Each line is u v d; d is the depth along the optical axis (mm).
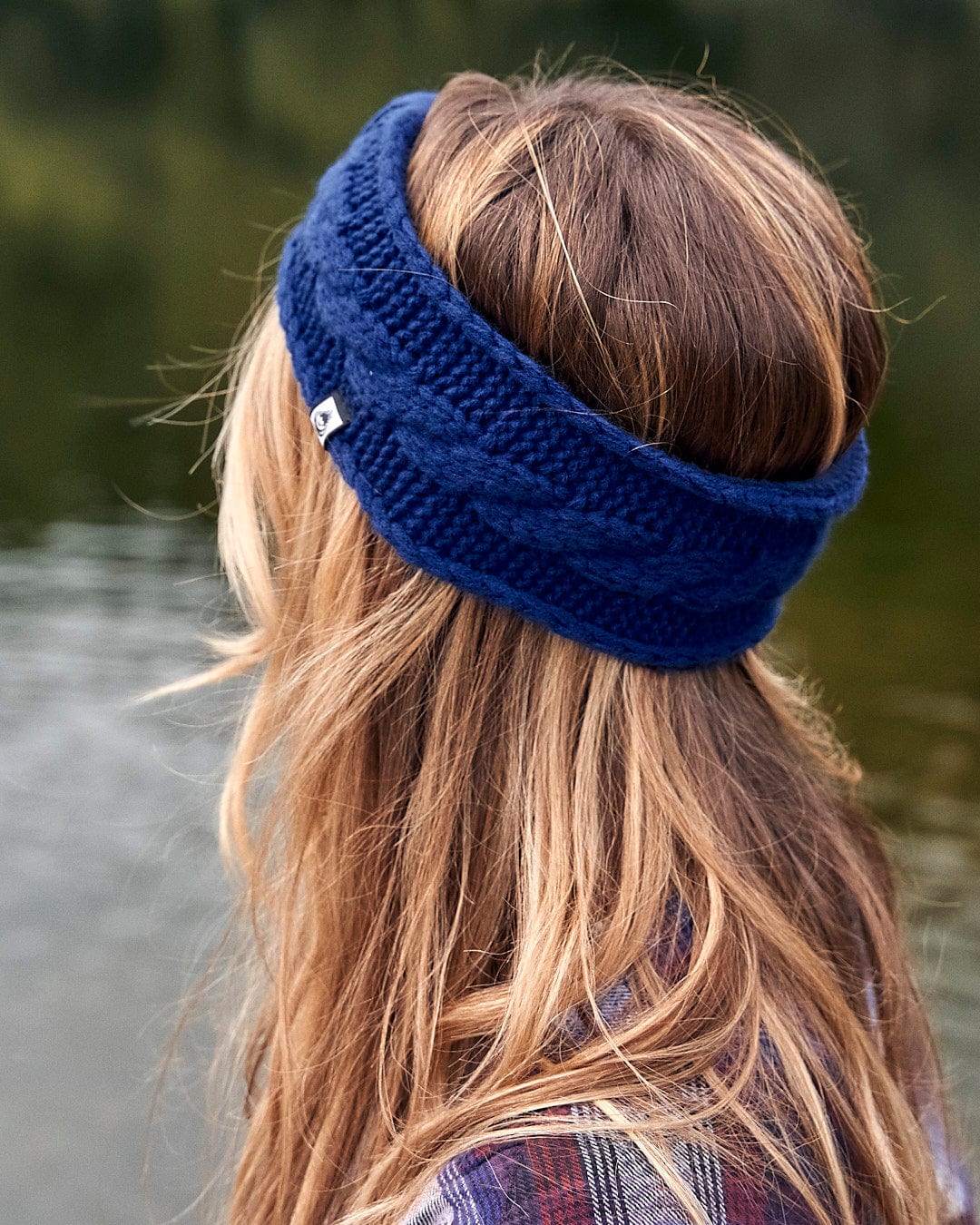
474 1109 684
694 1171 625
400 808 828
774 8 17438
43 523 7801
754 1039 704
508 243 730
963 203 17859
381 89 20500
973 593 7691
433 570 767
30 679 5383
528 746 785
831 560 8406
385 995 835
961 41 19438
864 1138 732
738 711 862
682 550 737
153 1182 2977
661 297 711
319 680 824
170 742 4922
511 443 719
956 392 13258
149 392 11164
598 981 721
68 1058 3369
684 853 776
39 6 23594
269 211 17672
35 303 13734
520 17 17422
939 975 3645
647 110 800
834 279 774
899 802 4805
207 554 7367
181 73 22875
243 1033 1147
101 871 4180
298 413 892
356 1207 734
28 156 19406
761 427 737
